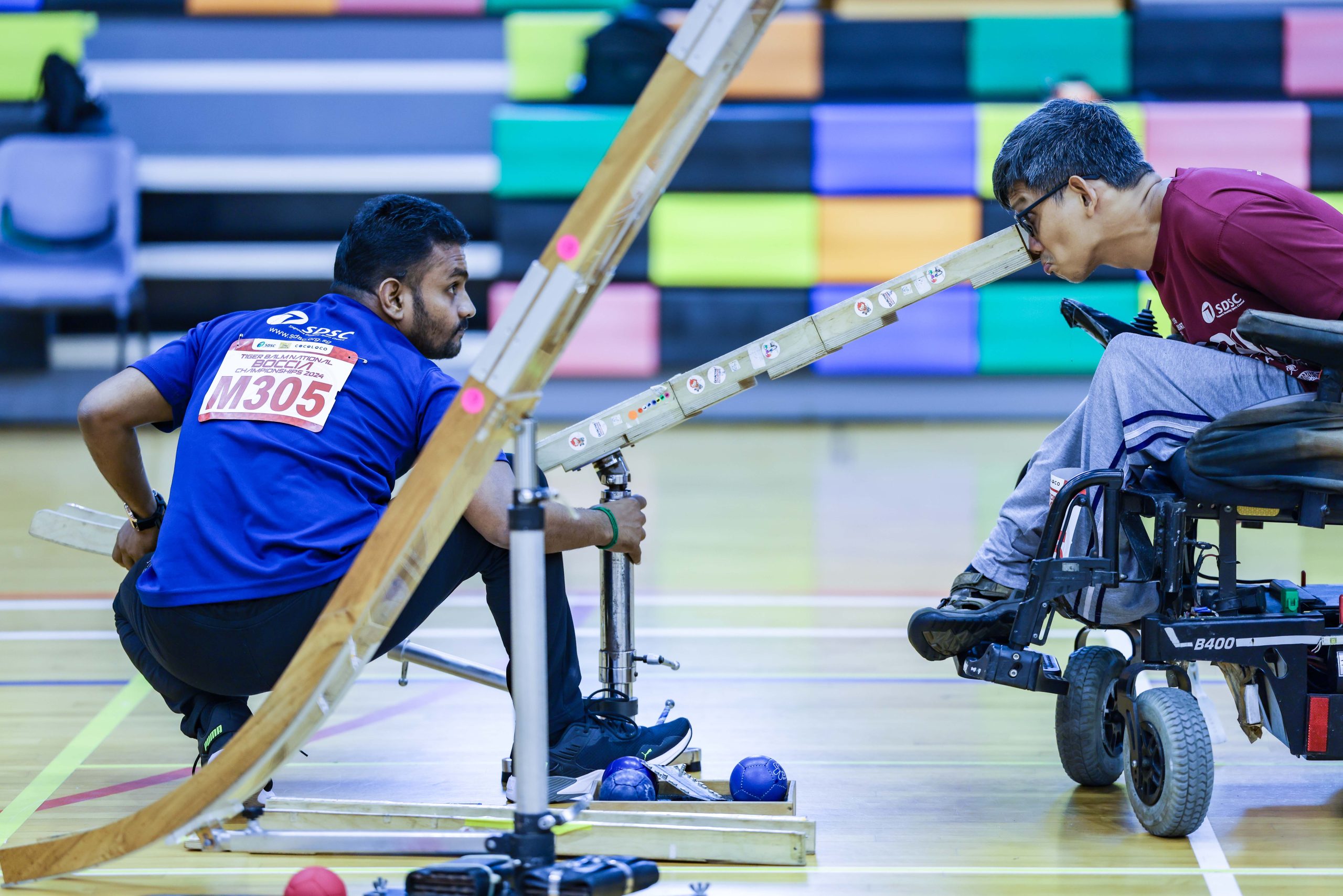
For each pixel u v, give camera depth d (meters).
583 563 12.45
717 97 4.52
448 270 5.79
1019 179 5.80
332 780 6.36
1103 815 5.88
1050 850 5.46
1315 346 5.25
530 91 22.83
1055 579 5.68
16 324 22.14
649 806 5.48
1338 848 5.48
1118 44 22.36
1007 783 6.33
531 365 4.50
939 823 5.78
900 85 22.56
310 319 5.73
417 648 6.64
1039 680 5.90
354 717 7.47
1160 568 5.63
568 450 5.98
